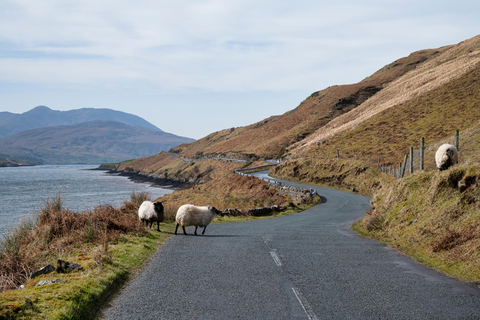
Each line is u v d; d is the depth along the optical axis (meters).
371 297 6.03
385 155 56.56
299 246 10.80
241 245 10.91
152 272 7.72
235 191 46.09
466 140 31.25
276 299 5.94
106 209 14.38
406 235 11.30
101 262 7.81
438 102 75.25
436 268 8.12
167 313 5.37
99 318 5.24
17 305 5.01
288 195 37.88
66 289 5.94
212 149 172.38
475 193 10.27
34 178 145.88
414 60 180.75
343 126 98.94
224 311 5.42
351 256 9.38
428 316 5.19
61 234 11.02
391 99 103.62
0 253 9.40
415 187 13.81
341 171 51.91
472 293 6.22
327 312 5.36
